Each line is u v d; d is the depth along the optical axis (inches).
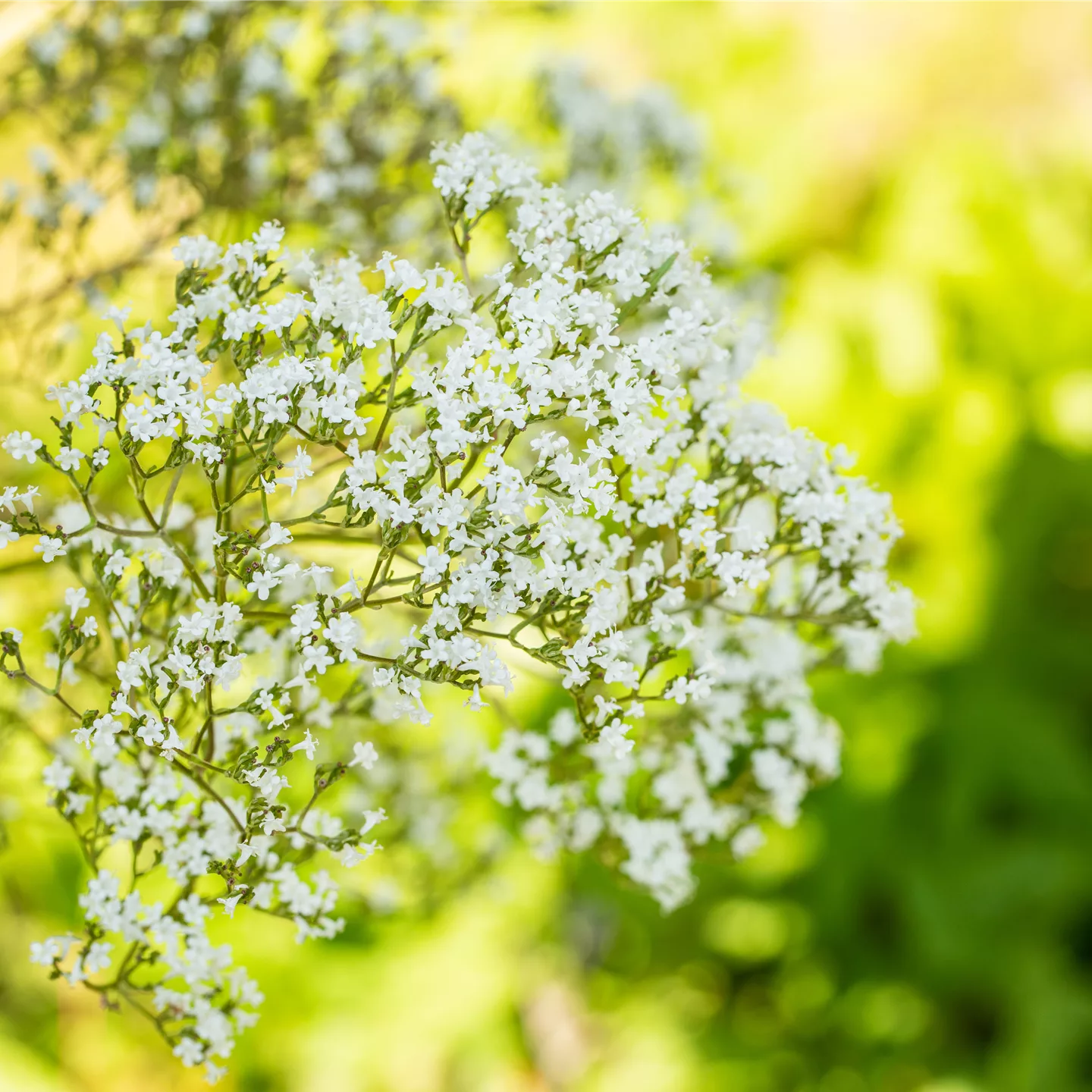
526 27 109.0
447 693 84.3
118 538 51.2
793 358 152.5
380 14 83.4
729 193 102.7
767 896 133.3
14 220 82.2
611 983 133.4
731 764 77.2
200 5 77.8
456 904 87.0
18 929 106.8
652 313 65.7
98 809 51.1
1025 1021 125.0
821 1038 131.3
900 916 134.6
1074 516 145.6
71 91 78.3
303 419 50.0
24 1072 112.0
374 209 78.5
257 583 42.6
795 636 61.3
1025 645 142.0
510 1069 127.3
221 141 77.7
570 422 61.9
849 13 204.2
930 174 173.3
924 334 154.4
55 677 65.0
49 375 75.7
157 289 76.8
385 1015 126.3
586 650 44.3
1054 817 134.5
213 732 49.5
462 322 44.3
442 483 43.2
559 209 49.3
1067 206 169.9
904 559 150.1
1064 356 155.0
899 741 135.6
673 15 180.2
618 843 61.4
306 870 75.2
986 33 202.7
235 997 49.0
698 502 47.6
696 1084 126.9
